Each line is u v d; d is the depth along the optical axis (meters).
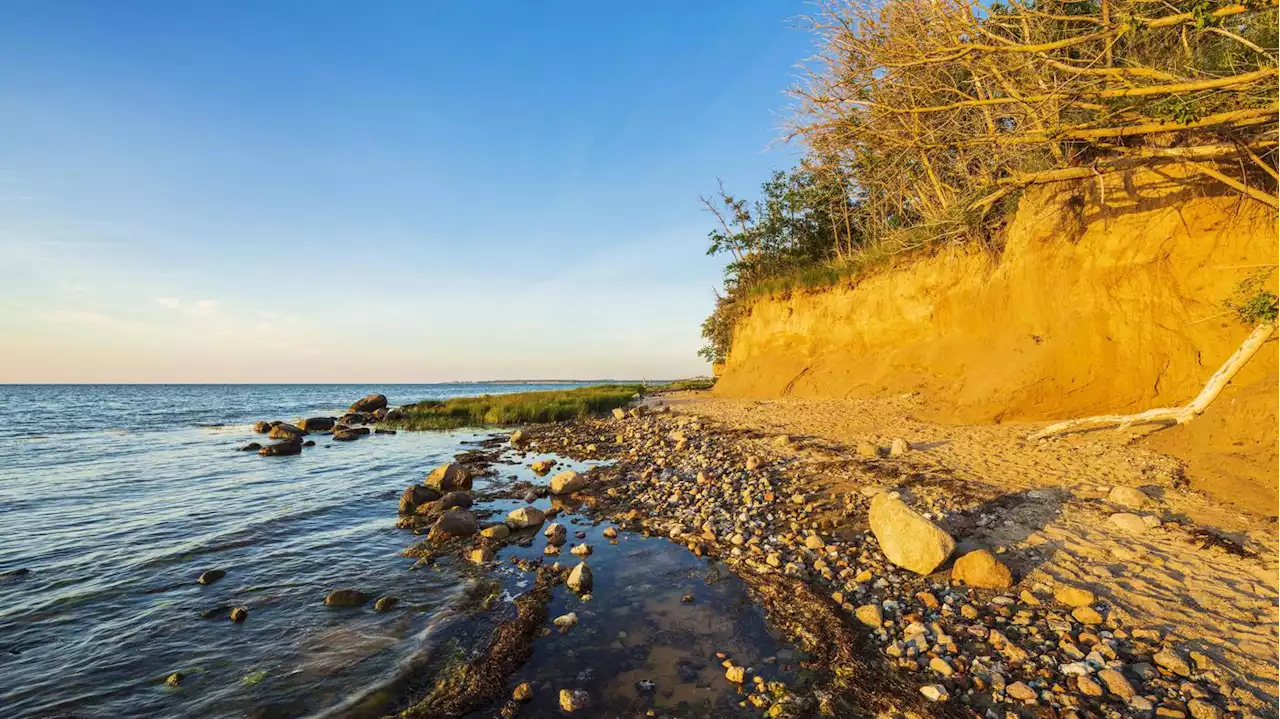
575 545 8.30
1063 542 6.77
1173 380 11.09
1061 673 4.48
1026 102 9.30
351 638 5.80
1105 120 8.44
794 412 18.86
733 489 10.59
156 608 6.66
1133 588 5.64
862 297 22.33
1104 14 7.98
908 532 6.69
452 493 10.87
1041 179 10.85
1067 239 13.20
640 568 7.33
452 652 5.39
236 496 12.75
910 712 4.18
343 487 13.54
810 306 25.58
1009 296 14.95
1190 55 9.21
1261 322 8.90
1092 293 12.52
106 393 129.00
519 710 4.43
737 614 5.93
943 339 17.61
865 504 8.92
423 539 9.13
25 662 5.49
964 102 9.13
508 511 10.52
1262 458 7.61
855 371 21.58
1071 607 5.43
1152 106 7.96
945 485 9.15
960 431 12.82
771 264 31.97
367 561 8.12
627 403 33.28
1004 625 5.25
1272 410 7.89
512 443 19.88
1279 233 9.89
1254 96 7.39
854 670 4.73
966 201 13.91
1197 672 4.36
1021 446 10.88
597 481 12.46
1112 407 11.79
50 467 17.52
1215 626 4.90
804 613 5.77
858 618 5.60
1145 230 11.66
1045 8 9.91
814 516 8.79
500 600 6.53
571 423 25.59
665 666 5.00
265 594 7.02
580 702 4.46
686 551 7.91
